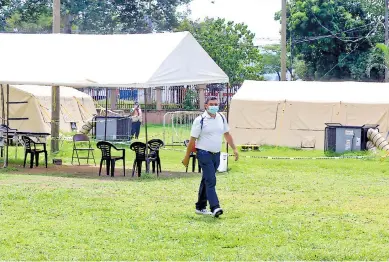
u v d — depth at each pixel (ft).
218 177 65.87
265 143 101.35
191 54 72.18
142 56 70.28
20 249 36.27
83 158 80.23
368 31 205.57
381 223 44.32
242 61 195.62
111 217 44.75
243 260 34.88
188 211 47.29
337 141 92.12
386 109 97.09
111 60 70.95
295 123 100.12
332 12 205.05
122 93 173.06
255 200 52.75
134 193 55.06
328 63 212.23
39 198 51.31
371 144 91.40
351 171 72.64
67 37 76.79
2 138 76.43
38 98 108.37
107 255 35.37
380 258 35.68
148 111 166.09
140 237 39.34
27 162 80.33
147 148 67.67
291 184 61.67
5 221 43.11
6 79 70.59
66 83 69.05
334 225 43.19
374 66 202.28
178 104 173.78
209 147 45.19
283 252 36.45
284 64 118.93
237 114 102.83
